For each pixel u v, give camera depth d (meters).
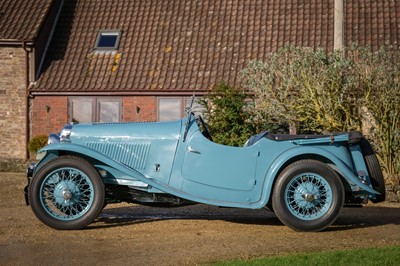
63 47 27.56
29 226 10.05
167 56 26.62
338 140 9.59
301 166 9.44
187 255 7.97
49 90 26.31
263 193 9.57
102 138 10.05
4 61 26.83
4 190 15.40
